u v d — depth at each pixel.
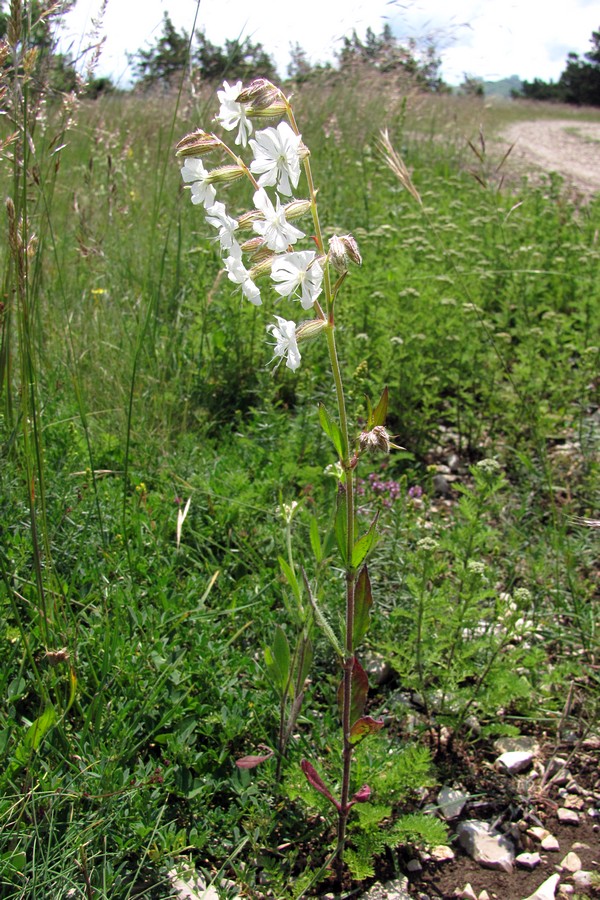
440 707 2.91
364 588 2.11
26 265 2.38
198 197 2.04
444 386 5.12
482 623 3.41
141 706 2.55
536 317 6.08
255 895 2.26
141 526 3.36
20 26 2.46
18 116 2.62
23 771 2.30
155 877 2.25
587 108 37.47
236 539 3.51
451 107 14.47
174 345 4.80
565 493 4.35
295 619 2.51
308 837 2.46
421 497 4.07
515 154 16.83
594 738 2.92
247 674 2.90
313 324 1.96
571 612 3.38
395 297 5.35
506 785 2.77
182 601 3.02
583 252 6.78
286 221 1.93
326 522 3.52
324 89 9.87
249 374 4.98
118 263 5.39
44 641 2.40
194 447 4.04
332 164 8.52
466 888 2.41
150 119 7.66
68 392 4.20
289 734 2.51
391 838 2.37
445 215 7.73
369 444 1.94
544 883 2.41
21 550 2.92
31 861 2.13
